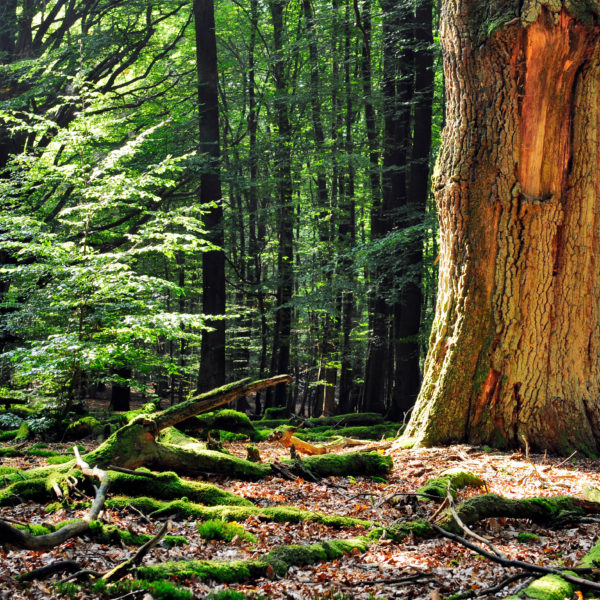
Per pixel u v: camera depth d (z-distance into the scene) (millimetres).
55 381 11289
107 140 15977
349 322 23547
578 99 10406
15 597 3738
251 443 11859
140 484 6430
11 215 11891
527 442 9938
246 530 5543
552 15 9867
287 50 20688
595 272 10688
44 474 6570
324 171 21531
